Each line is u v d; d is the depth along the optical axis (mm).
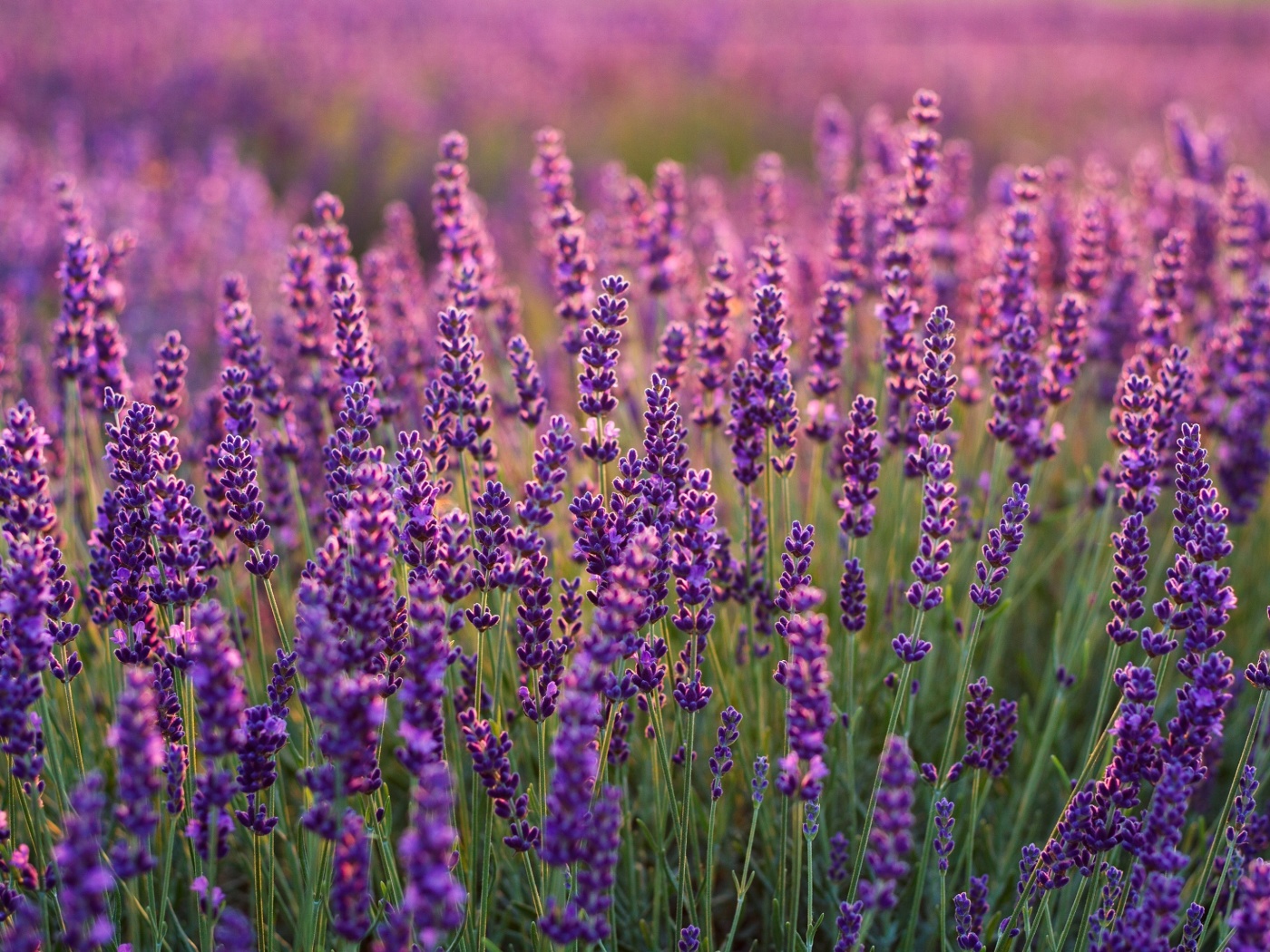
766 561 3693
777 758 3471
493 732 2902
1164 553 4160
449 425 3354
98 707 3586
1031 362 3643
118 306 4215
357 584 2277
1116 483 3758
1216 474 4672
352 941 2295
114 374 3811
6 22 18078
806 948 2729
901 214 4211
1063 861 2807
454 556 2518
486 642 3602
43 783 2895
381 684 2355
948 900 3455
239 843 3422
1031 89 17062
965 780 3684
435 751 2510
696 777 3662
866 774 3766
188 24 19250
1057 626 3639
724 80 17250
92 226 7812
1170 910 2342
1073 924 3439
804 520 4418
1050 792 3945
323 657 2080
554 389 5504
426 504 2709
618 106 15977
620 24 21609
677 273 4656
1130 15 24469
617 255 5180
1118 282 4840
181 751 2584
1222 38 22609
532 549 2709
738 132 15055
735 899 3660
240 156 13562
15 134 12000
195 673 2051
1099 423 5062
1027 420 3975
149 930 2807
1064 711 3939
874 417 3102
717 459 4660
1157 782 2650
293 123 14047
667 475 2906
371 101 15039
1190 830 3584
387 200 11695
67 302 3721
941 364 3031
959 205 5230
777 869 3473
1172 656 4262
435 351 4680
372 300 4480
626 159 14242
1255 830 2947
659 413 2891
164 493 2729
